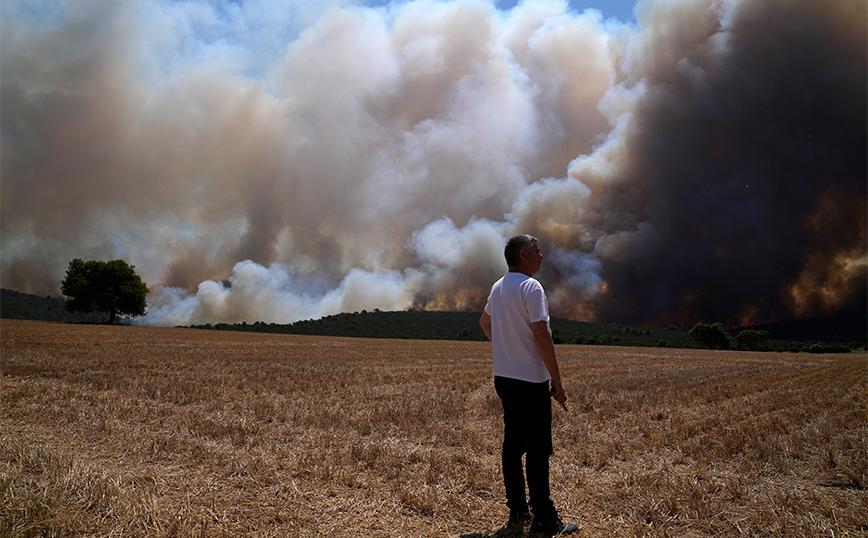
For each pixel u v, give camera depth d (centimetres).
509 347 320
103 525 273
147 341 2933
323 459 458
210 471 401
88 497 310
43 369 1161
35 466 379
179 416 648
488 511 339
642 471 450
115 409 671
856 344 9981
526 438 314
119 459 430
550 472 447
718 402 986
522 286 318
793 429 638
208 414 688
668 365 2348
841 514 326
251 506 323
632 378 1552
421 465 452
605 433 650
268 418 680
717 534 302
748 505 352
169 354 1956
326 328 12950
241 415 692
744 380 1513
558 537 295
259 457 443
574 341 10906
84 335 3127
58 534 256
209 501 326
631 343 10700
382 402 888
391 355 2677
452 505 346
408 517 320
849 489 392
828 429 618
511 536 296
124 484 345
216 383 1091
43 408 646
